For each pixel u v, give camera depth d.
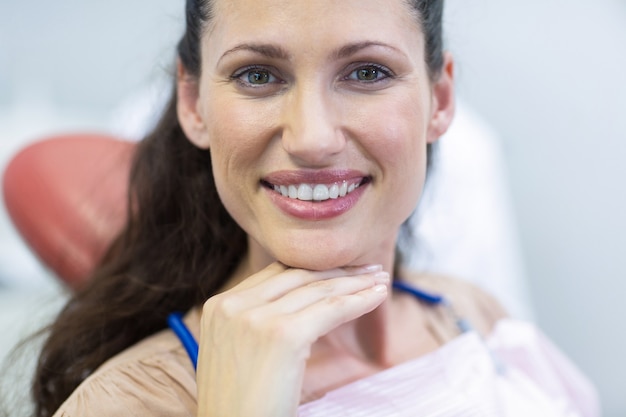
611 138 2.02
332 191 0.69
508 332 1.01
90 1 1.89
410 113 0.71
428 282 1.07
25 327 1.12
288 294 0.66
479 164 1.55
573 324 2.08
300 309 0.65
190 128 0.84
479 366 0.84
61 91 1.91
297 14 0.65
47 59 1.90
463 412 0.78
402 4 0.70
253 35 0.66
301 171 0.68
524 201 2.05
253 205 0.72
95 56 1.91
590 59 2.01
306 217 0.69
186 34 0.80
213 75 0.72
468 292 1.09
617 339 2.08
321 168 0.68
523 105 2.02
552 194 2.05
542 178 2.05
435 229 1.44
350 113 0.68
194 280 0.89
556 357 1.07
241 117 0.69
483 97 2.02
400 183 0.72
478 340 0.88
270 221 0.71
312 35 0.65
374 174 0.71
